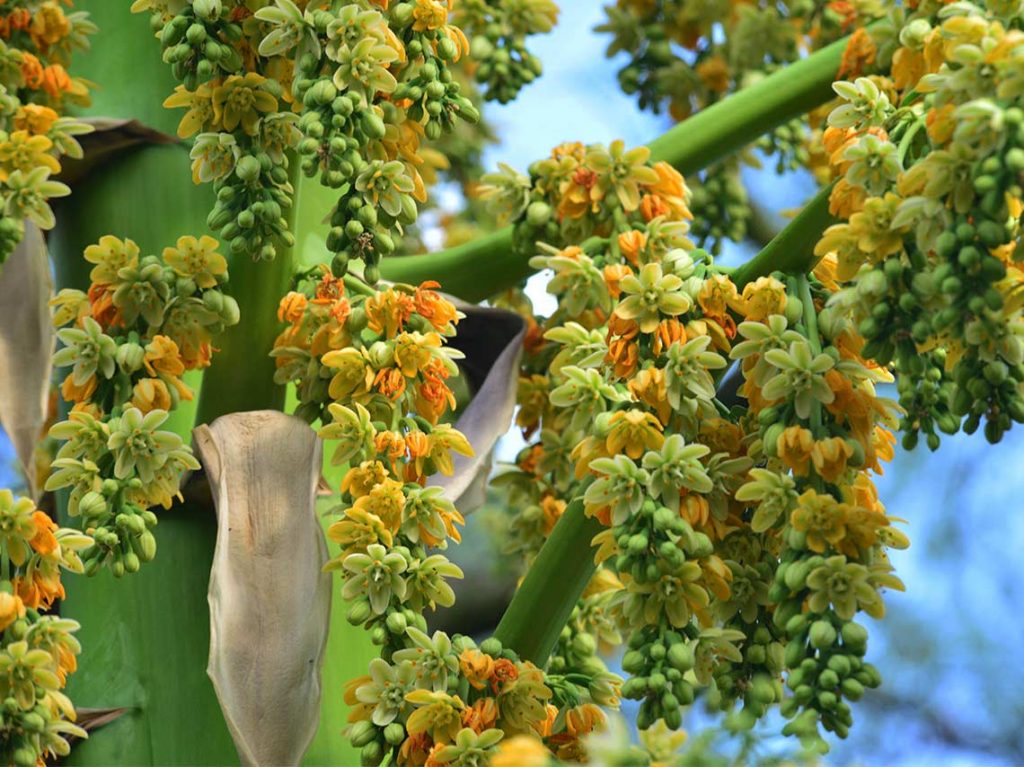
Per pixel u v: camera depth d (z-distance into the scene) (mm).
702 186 4660
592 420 2951
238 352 3152
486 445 3482
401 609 2799
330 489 3305
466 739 2705
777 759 2393
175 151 3553
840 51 3740
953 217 2463
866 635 2500
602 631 3572
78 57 3654
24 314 3389
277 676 2859
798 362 2645
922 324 2521
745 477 2770
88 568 2791
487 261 3773
